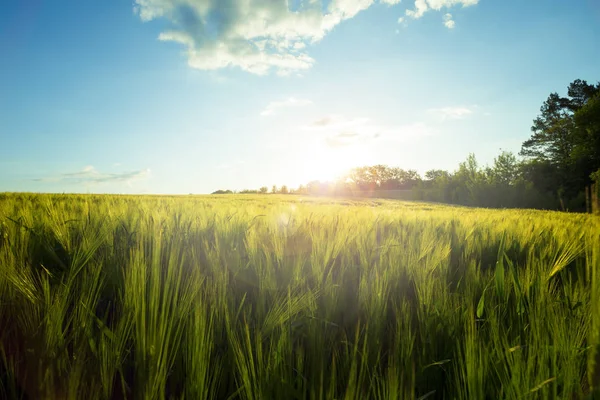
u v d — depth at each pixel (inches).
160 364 40.2
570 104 1897.1
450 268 94.3
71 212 115.0
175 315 48.9
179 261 70.1
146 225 92.9
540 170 1774.1
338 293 65.0
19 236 76.2
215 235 88.7
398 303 70.9
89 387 40.1
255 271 70.7
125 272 64.0
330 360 49.7
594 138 1544.0
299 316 57.4
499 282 72.2
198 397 39.1
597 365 30.6
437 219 201.3
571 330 53.6
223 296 54.6
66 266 68.8
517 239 129.7
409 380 43.6
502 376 47.3
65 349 41.9
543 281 76.3
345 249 92.5
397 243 101.7
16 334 47.6
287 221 123.6
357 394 38.9
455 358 49.4
